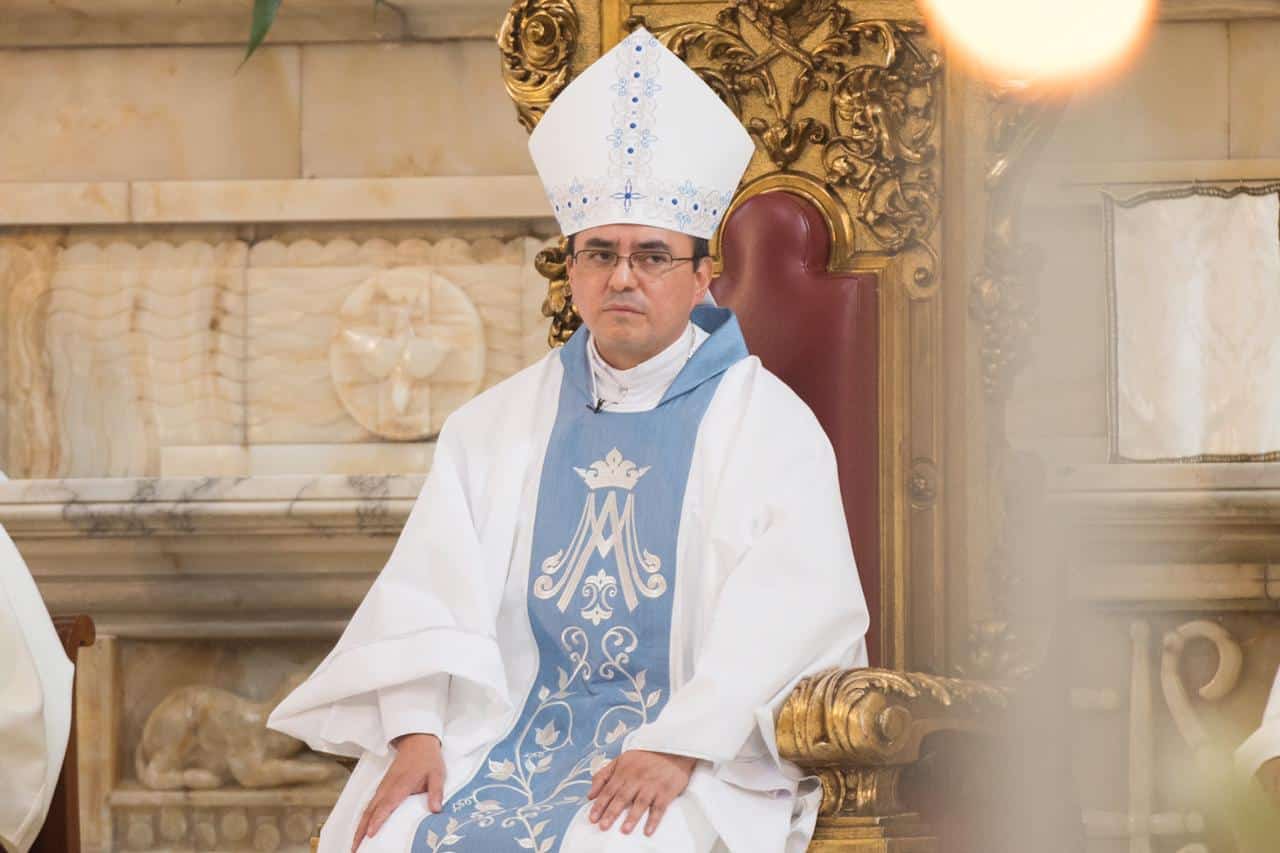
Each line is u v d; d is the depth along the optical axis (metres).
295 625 14.54
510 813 8.75
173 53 16.14
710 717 8.70
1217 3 11.84
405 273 15.74
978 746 9.69
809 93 10.78
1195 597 10.97
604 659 9.47
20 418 15.91
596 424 9.98
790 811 8.84
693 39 10.83
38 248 16.00
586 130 9.88
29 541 14.05
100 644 14.62
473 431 10.28
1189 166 11.52
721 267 10.77
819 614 9.09
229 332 15.84
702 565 9.45
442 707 9.38
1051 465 11.05
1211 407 11.19
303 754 14.71
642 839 8.42
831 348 10.52
